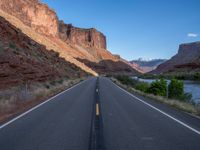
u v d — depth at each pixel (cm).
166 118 1121
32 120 1050
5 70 2238
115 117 1138
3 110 1285
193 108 1460
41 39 8519
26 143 710
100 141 736
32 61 3353
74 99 1864
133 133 838
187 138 778
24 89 2067
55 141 732
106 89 3000
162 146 689
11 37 3650
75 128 905
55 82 3378
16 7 11262
